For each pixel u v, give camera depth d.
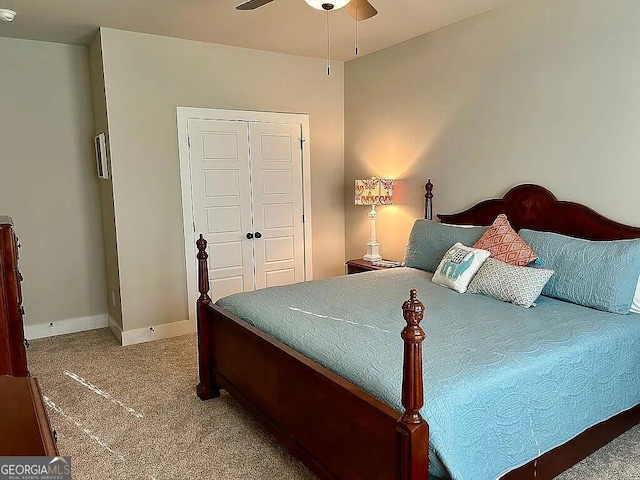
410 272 3.72
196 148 4.38
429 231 3.82
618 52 2.87
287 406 2.30
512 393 1.83
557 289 2.82
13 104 4.16
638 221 2.85
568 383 2.04
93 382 3.39
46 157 4.34
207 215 4.49
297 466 2.38
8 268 2.59
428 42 4.09
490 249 3.17
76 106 4.41
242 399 2.74
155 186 4.21
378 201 4.38
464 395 1.71
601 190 3.01
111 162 3.99
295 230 5.04
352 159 5.15
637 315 2.54
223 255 4.62
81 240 4.55
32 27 3.83
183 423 2.81
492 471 1.75
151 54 4.08
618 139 2.90
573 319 2.46
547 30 3.22
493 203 3.64
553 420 1.98
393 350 2.07
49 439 1.11
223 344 2.93
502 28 3.49
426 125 4.21
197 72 4.30
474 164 3.80
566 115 3.16
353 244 5.28
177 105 4.24
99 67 4.01
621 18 2.84
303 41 4.30
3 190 4.19
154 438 2.65
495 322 2.42
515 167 3.50
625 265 2.57
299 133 4.95
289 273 5.04
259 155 4.72
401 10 3.54
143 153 4.13
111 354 3.95
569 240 2.90
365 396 1.77
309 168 5.05
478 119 3.74
